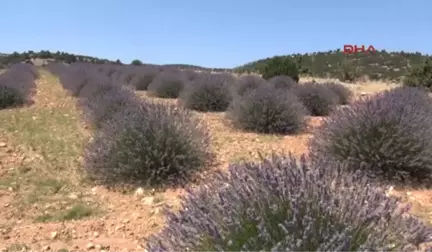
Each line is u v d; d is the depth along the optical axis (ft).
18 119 38.50
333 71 165.27
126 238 14.01
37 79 105.91
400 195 17.08
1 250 13.08
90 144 22.25
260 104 31.71
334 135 20.11
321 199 8.14
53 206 16.94
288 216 7.87
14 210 16.51
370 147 18.85
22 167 22.26
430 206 15.78
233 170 9.89
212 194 9.53
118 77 92.12
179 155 19.85
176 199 17.37
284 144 27.12
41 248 13.24
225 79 54.70
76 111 45.50
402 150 18.61
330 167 9.84
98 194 18.53
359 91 70.44
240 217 8.30
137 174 19.47
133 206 16.88
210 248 8.27
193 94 44.83
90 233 14.43
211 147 24.63
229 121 34.71
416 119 19.38
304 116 32.86
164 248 8.81
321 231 7.63
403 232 8.34
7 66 172.55
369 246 7.46
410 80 71.56
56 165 22.76
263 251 7.50
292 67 78.48
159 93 61.05
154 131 20.24
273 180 8.61
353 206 8.18
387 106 19.88
